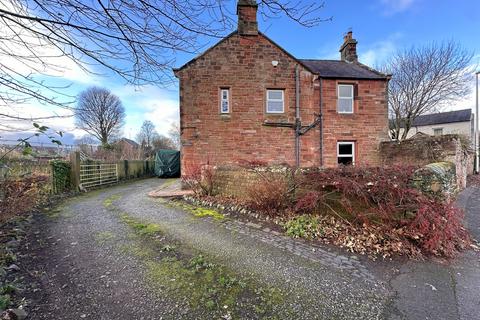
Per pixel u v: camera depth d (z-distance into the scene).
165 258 3.65
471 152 15.20
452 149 8.96
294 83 10.70
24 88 2.88
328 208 5.02
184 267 3.38
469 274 3.29
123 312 2.43
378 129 11.74
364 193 4.46
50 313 2.40
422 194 4.20
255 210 5.92
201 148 10.00
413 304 2.61
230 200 6.89
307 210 5.27
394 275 3.24
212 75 10.11
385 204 4.30
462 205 7.30
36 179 7.27
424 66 17.33
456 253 3.89
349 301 2.66
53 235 4.61
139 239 4.41
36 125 3.21
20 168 6.16
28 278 3.05
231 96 10.22
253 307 2.53
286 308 2.53
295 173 5.46
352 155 11.66
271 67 10.52
